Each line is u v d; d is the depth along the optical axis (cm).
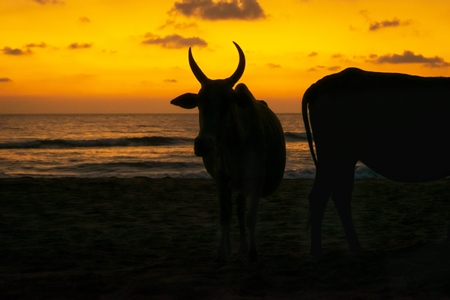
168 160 2898
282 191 1378
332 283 507
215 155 598
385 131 607
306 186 1493
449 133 603
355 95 611
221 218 613
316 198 621
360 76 616
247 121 593
